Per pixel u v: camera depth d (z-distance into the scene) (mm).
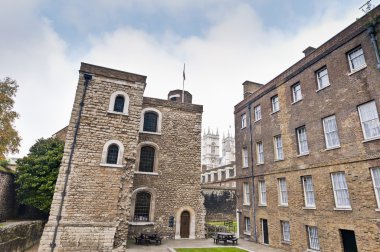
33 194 18188
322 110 14195
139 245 16203
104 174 14625
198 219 20094
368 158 11195
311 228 14164
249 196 20531
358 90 12172
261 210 18562
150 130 21016
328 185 13117
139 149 20000
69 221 13211
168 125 21438
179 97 26672
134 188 18875
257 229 18766
